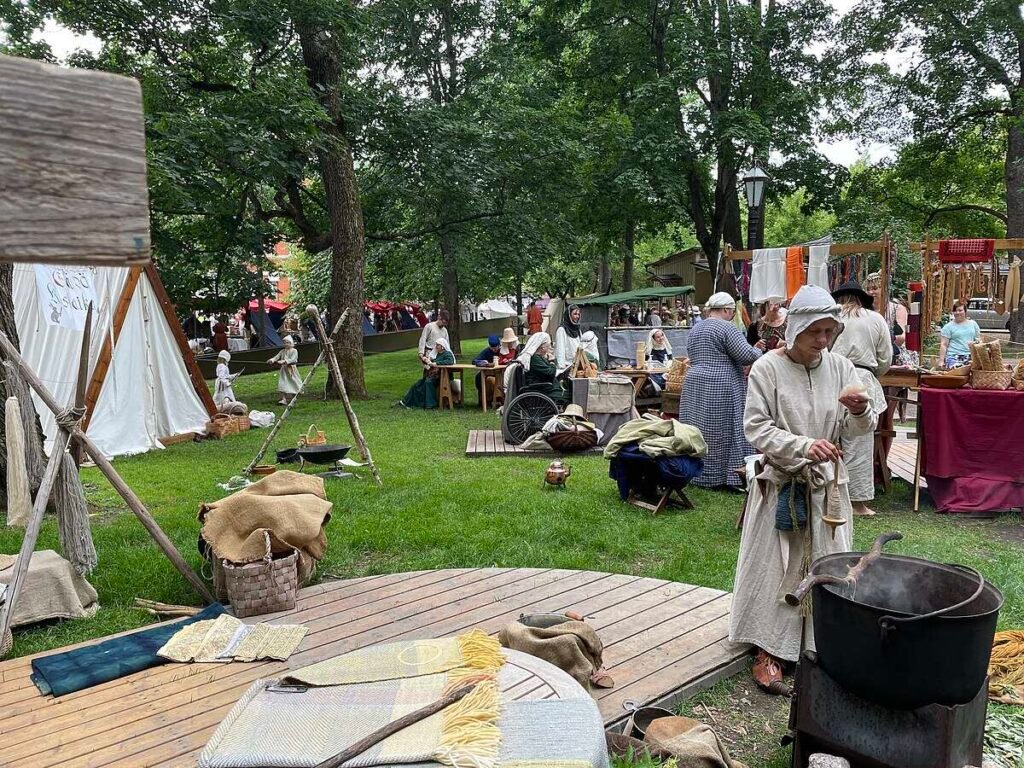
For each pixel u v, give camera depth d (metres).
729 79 18.59
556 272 27.59
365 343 27.17
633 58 19.62
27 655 3.43
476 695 2.06
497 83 17.95
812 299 2.92
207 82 12.22
